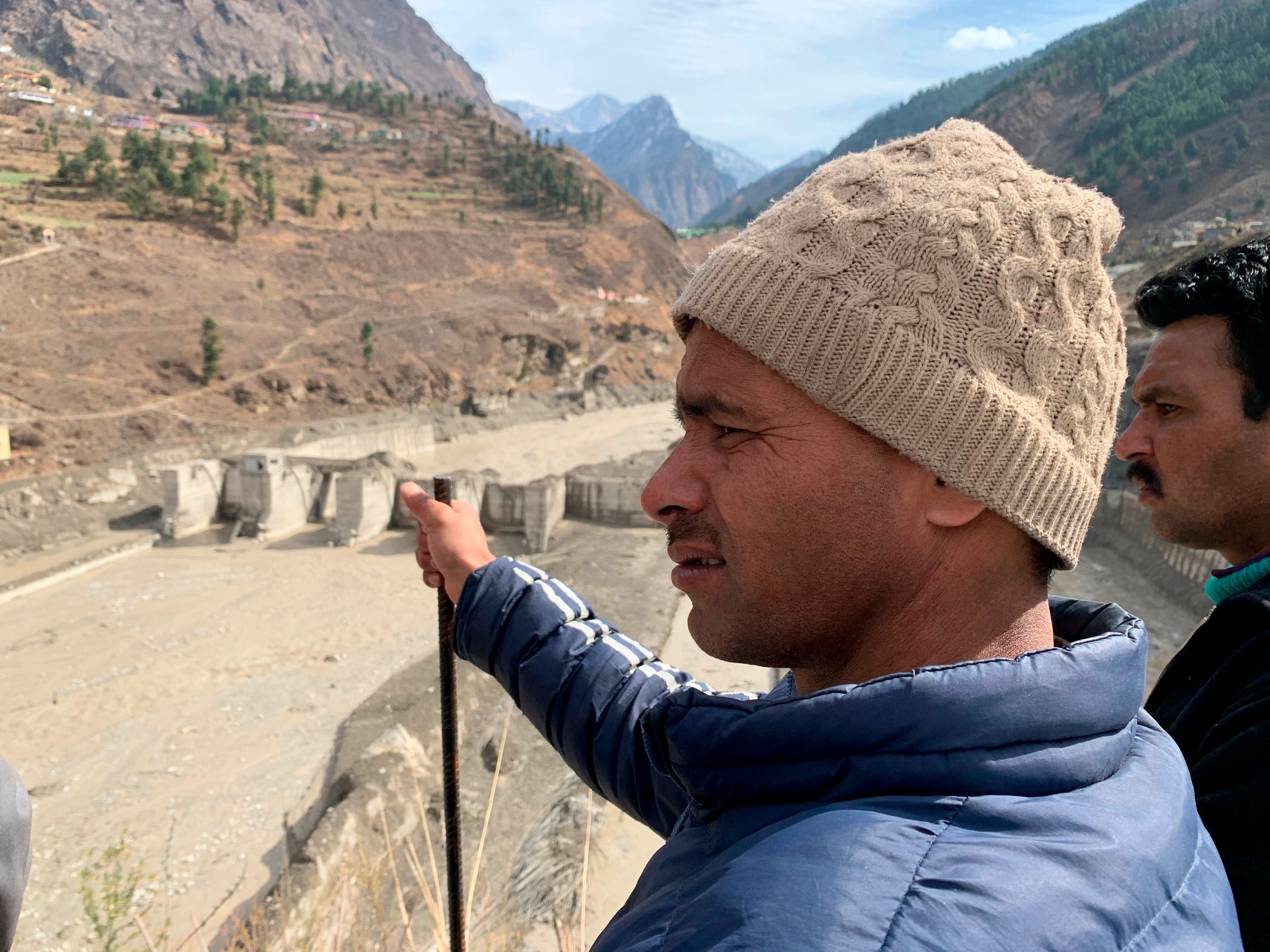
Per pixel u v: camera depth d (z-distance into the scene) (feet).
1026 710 3.42
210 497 141.18
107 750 73.97
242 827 61.57
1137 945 3.13
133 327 212.43
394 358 244.22
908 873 3.00
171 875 54.70
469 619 7.36
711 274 4.47
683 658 69.26
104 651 94.68
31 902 51.34
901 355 3.90
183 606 108.68
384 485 141.08
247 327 232.32
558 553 121.29
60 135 341.00
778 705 3.65
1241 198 400.06
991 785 3.33
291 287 271.90
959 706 3.35
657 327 331.57
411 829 42.65
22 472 150.51
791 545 4.23
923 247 4.01
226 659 93.30
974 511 4.14
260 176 326.24
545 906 25.90
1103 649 3.85
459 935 8.16
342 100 537.24
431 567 7.97
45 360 187.93
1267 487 7.23
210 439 178.60
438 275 318.86
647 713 4.55
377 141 467.11
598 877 28.07
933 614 4.27
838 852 3.09
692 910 3.24
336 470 147.54
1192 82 554.87
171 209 289.12
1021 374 4.05
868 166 4.45
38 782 68.74
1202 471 7.43
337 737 67.77
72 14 611.06
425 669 74.54
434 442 217.77
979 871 2.99
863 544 4.19
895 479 4.15
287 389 210.38
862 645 4.41
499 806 44.21
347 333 251.39
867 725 3.39
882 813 3.28
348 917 21.24
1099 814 3.42
